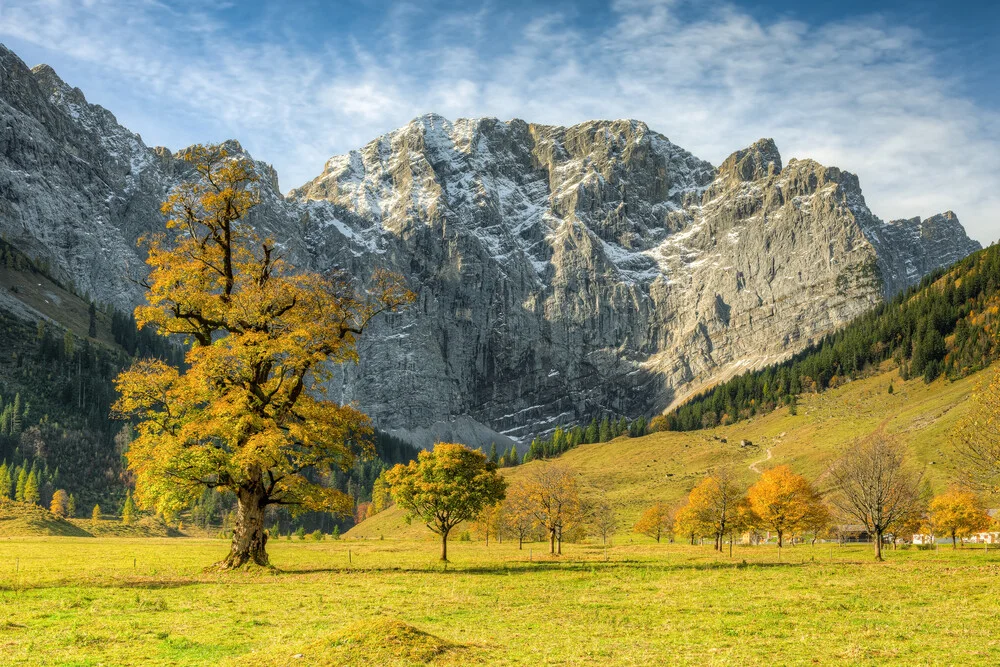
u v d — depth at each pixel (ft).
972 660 61.11
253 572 136.87
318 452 151.43
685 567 172.86
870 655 63.72
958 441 164.14
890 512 225.56
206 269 149.28
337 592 108.78
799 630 77.36
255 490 148.25
